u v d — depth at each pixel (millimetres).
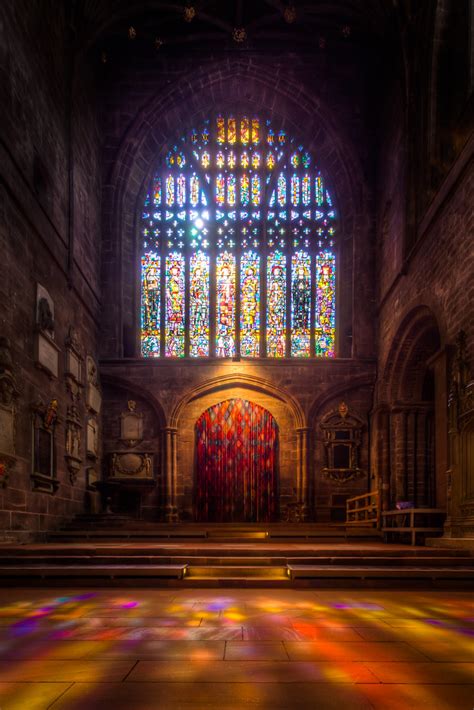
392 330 23453
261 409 26594
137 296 27562
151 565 10648
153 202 28438
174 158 28703
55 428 19172
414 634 5902
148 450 25953
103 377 26031
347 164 27266
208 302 27750
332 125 27141
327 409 26453
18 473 15938
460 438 15219
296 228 28219
